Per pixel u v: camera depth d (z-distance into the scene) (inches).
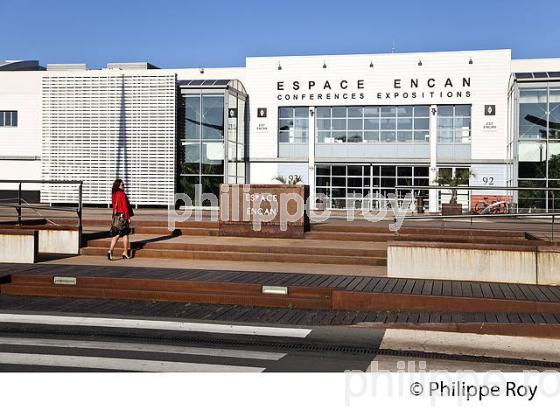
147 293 429.7
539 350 307.6
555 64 1396.4
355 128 1481.3
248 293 421.7
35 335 326.6
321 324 359.3
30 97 1577.3
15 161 1578.5
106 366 266.1
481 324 342.3
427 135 1446.9
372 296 396.2
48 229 601.6
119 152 1385.3
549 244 558.9
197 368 265.3
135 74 1382.9
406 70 1450.5
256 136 1512.1
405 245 469.4
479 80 1417.3
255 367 268.8
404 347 310.7
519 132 1266.0
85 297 436.5
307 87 1492.4
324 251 567.2
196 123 1393.9
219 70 1530.5
